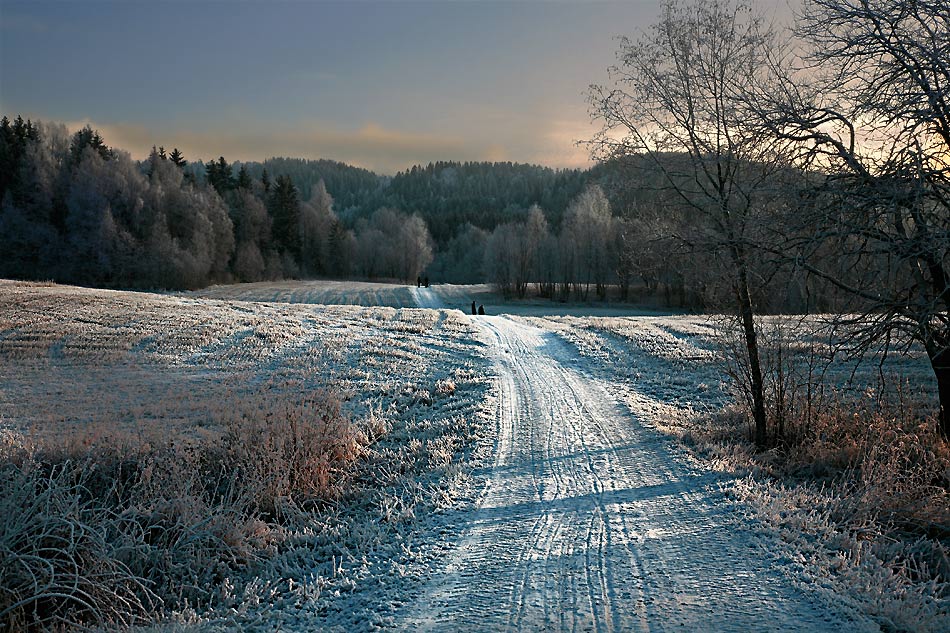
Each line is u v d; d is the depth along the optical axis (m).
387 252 125.62
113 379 22.50
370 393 20.05
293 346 28.89
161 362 25.59
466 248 142.38
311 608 6.00
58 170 88.56
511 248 84.31
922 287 9.00
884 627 5.20
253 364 25.34
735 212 10.50
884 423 11.66
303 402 13.70
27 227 78.00
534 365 24.22
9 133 88.81
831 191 8.18
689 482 9.80
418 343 30.25
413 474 10.93
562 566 6.68
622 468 10.87
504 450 12.38
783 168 8.79
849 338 9.24
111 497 8.18
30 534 6.55
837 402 13.74
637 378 21.19
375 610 5.85
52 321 31.03
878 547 6.94
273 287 83.62
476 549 7.27
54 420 15.93
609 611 5.61
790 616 5.36
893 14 8.05
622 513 8.42
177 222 88.81
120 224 81.81
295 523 8.55
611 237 73.06
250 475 9.47
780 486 9.41
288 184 114.25
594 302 77.00
